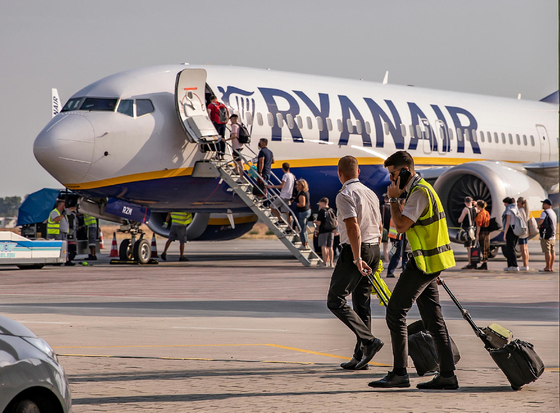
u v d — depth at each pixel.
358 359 9.59
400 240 25.38
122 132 28.56
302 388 8.41
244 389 8.30
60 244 30.64
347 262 9.84
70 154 27.75
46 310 15.66
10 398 5.12
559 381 8.98
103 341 11.57
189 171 30.03
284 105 33.28
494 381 8.96
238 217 39.41
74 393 8.03
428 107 39.78
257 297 18.72
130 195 29.55
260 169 31.02
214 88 31.41
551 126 45.84
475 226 29.86
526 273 28.12
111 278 24.86
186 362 9.90
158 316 14.80
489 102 43.88
